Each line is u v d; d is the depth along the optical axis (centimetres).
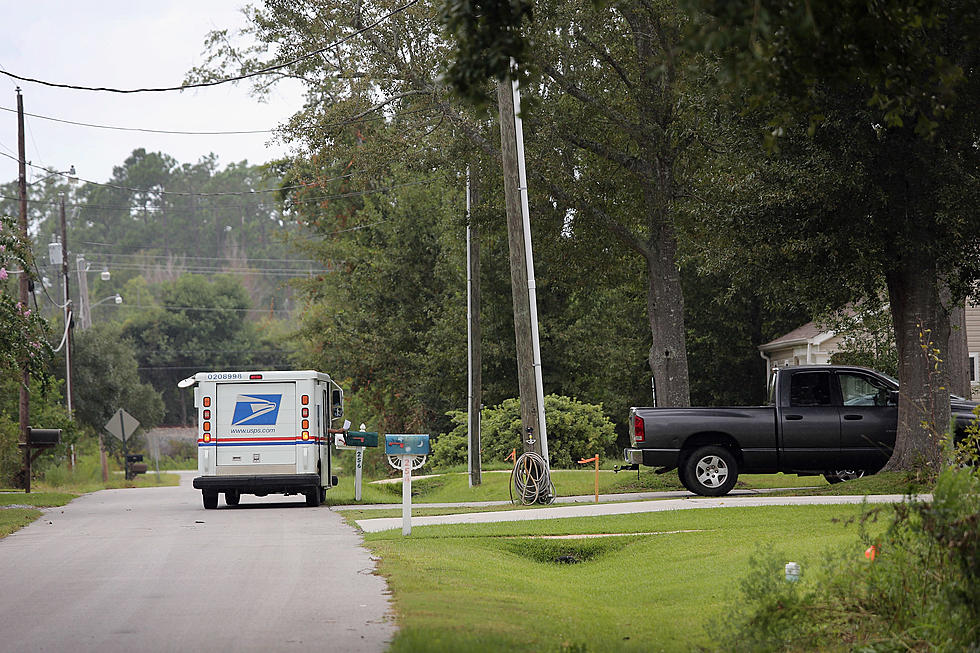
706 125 5481
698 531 3759
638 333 12231
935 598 1930
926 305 5112
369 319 13100
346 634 2106
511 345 10844
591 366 11069
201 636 2119
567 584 3045
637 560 3375
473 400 7900
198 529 4528
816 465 5256
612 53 6331
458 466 10188
